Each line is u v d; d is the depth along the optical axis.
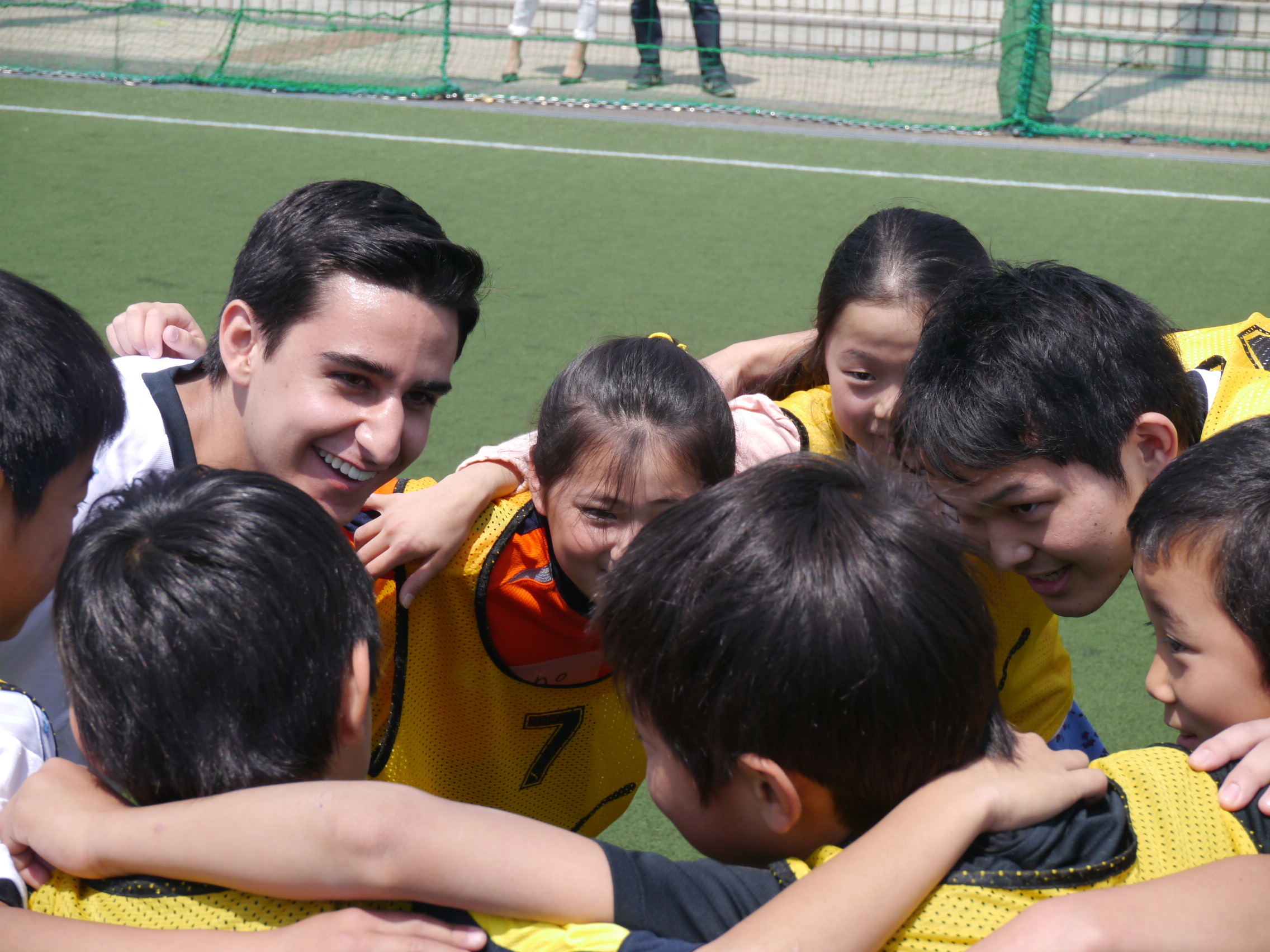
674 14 9.59
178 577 0.98
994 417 1.36
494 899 0.91
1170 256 5.61
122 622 0.97
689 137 7.43
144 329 1.90
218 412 1.62
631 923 0.90
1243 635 1.05
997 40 8.14
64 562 1.04
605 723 1.70
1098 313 1.40
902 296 1.76
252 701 0.97
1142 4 9.33
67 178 6.27
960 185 6.62
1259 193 6.50
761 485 1.01
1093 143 7.44
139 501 1.08
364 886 0.91
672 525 1.01
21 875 1.03
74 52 8.82
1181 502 1.09
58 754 1.43
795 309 5.00
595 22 8.57
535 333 4.66
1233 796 1.00
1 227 5.52
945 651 0.93
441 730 1.63
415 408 1.58
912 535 0.97
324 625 1.01
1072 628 2.97
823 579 0.93
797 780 0.95
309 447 1.54
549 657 1.58
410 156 6.92
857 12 9.89
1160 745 1.10
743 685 0.93
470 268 1.56
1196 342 1.84
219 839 0.92
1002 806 0.93
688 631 0.95
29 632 1.41
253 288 1.51
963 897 0.90
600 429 1.44
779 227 5.98
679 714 0.96
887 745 0.93
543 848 0.92
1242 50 8.18
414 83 8.55
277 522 1.02
